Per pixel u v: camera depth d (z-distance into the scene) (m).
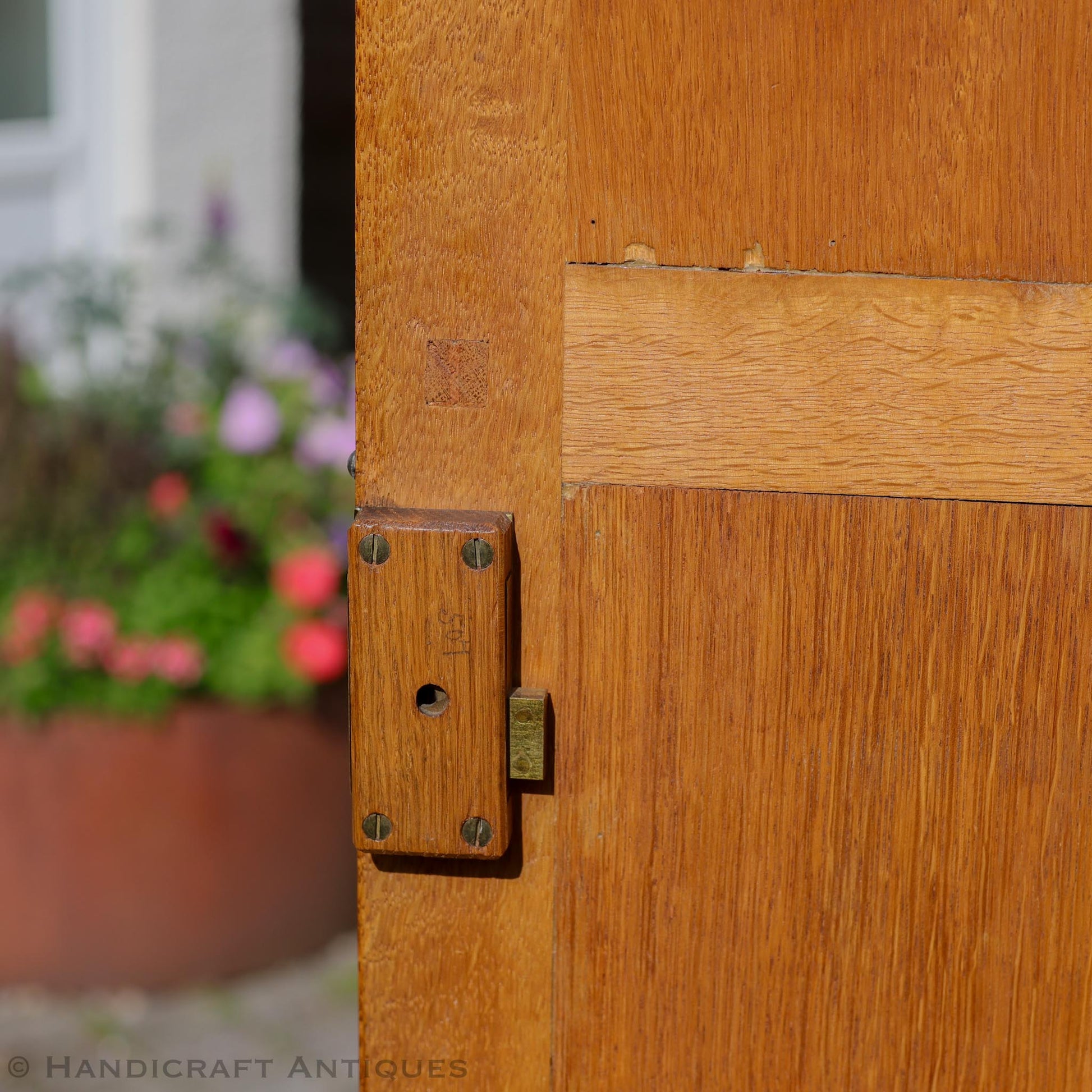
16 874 1.97
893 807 1.18
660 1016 1.20
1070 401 1.16
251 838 2.04
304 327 2.44
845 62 1.16
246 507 2.05
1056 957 1.18
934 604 1.17
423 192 1.17
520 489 1.18
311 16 3.18
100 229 2.94
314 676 1.99
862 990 1.19
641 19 1.16
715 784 1.19
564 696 1.19
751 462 1.17
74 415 2.04
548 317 1.17
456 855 1.18
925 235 1.16
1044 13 1.15
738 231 1.17
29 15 2.97
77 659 1.92
